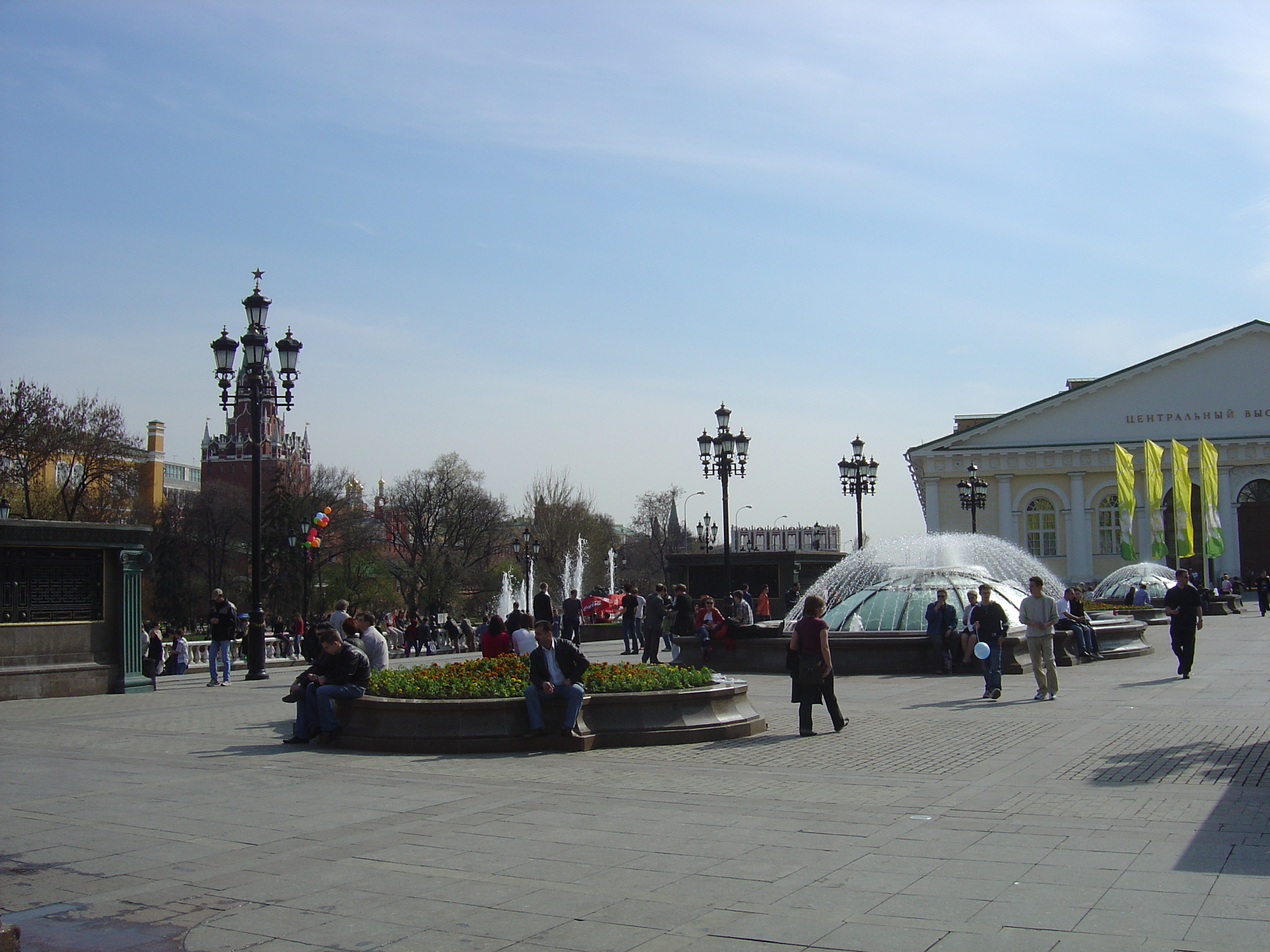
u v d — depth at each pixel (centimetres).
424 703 1345
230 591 8331
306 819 942
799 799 993
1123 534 5509
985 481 7281
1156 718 1509
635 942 609
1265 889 668
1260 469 6938
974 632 2302
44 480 5994
